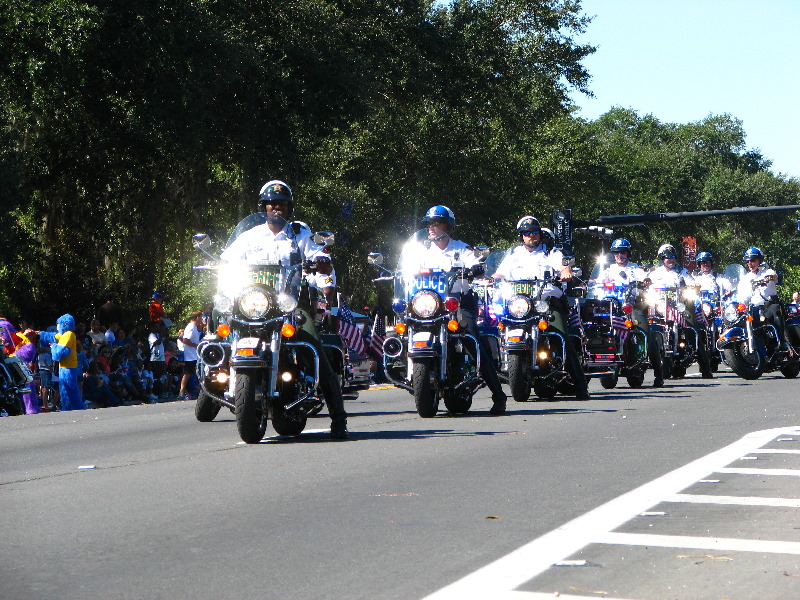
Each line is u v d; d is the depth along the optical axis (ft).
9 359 83.41
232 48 134.62
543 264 67.92
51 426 63.46
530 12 224.33
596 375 79.00
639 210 377.91
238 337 47.32
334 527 29.22
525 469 39.19
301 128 152.05
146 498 34.35
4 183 129.29
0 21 125.29
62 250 146.10
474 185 228.22
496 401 60.80
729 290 109.60
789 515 30.35
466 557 25.49
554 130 257.14
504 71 203.10
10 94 131.85
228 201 167.22
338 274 218.38
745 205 475.31
